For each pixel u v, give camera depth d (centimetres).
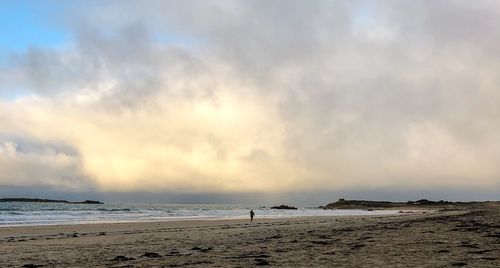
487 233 2177
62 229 3400
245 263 1241
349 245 1719
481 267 1074
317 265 1162
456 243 1689
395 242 1791
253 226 3831
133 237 2577
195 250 1720
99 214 7344
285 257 1360
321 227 3394
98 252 1709
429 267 1083
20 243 2183
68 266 1283
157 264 1274
